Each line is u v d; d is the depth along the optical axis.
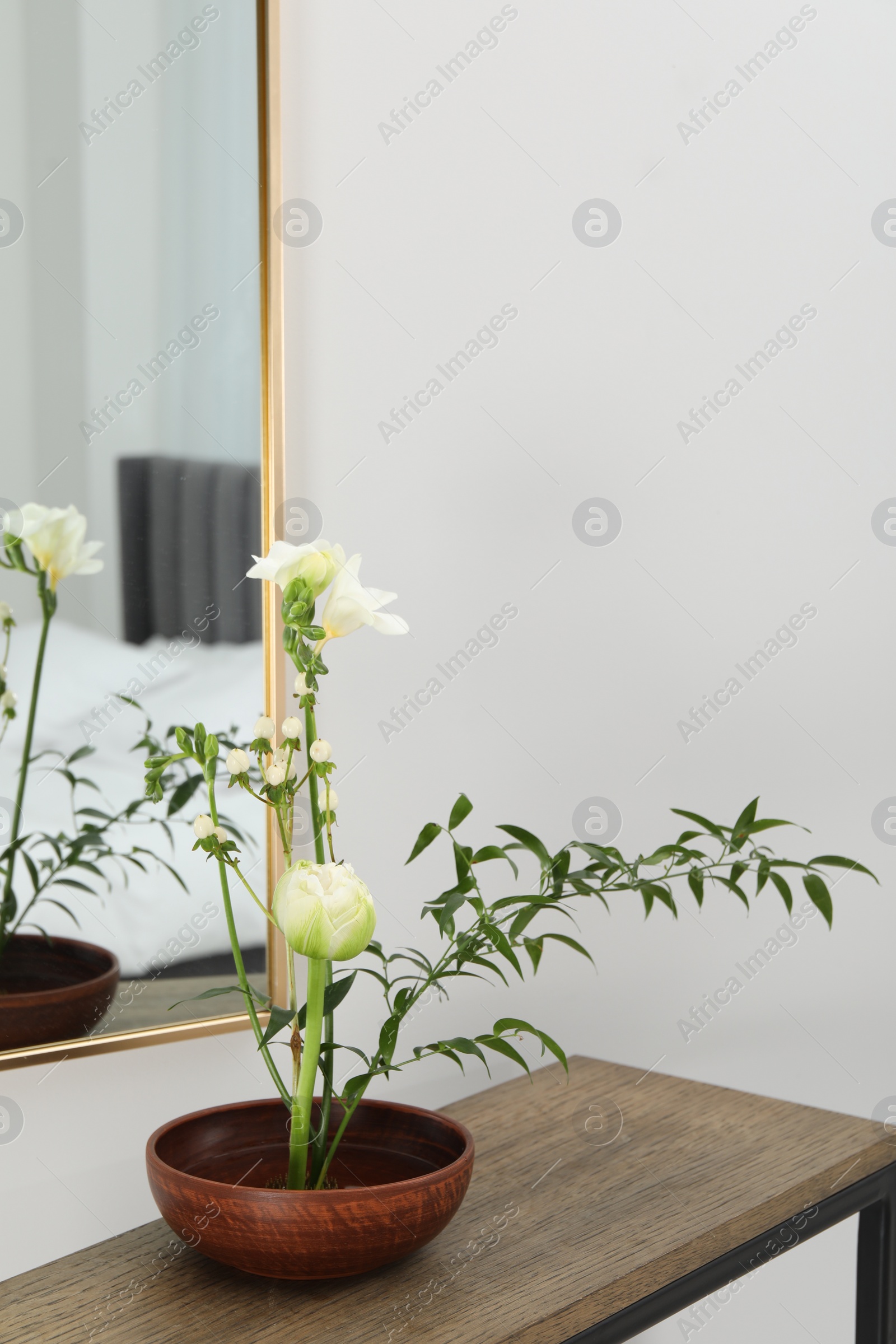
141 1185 0.99
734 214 1.50
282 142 1.06
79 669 0.91
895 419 1.69
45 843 0.90
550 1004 1.34
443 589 1.22
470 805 0.88
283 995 1.03
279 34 1.01
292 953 0.78
